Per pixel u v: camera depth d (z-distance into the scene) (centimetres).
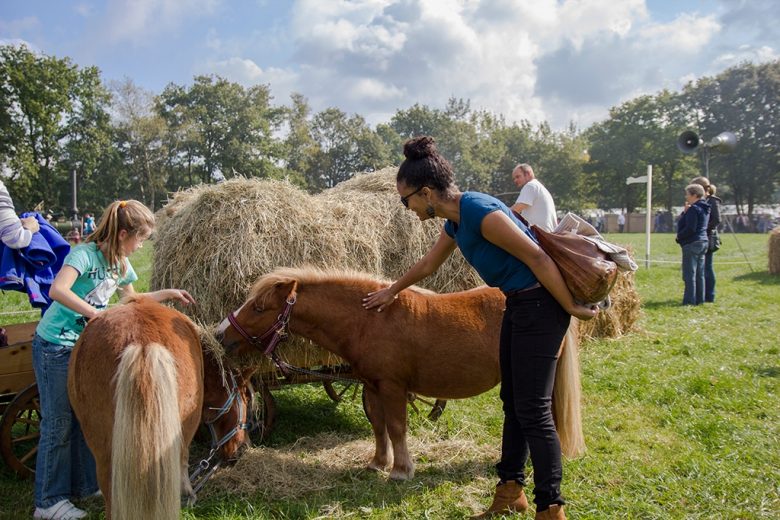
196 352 303
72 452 360
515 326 291
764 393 543
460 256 534
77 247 328
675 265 1661
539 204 662
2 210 362
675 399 537
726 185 5825
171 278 450
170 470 239
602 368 638
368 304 368
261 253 438
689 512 342
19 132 4544
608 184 6394
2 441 381
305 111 6562
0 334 422
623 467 400
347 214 497
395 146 7100
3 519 340
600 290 278
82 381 270
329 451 442
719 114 5759
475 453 435
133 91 5341
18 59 4556
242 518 337
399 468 387
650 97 6184
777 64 5650
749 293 1162
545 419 290
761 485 367
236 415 392
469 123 6819
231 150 5678
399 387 383
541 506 288
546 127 6681
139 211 334
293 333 404
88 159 5059
